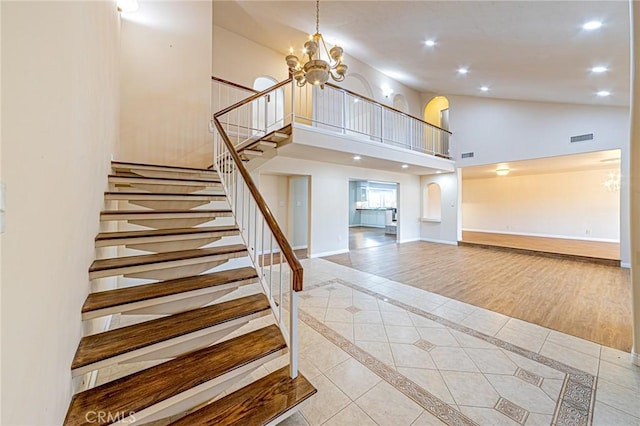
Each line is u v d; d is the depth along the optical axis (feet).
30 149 2.74
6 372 2.25
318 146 14.48
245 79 17.56
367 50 17.81
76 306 4.45
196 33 13.73
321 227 19.97
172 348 5.38
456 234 24.86
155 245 7.77
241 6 14.65
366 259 18.74
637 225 6.49
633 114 6.41
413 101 25.55
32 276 2.76
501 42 11.62
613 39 9.46
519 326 8.68
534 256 19.62
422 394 5.68
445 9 10.53
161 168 10.09
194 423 4.24
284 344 5.47
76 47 4.45
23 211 2.58
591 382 5.98
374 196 46.21
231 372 4.70
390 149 18.97
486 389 5.82
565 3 8.02
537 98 18.92
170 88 13.12
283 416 4.54
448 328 8.57
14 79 2.43
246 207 16.03
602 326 8.65
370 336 8.07
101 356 4.27
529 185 28.19
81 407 3.84
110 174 8.73
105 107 7.70
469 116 23.76
